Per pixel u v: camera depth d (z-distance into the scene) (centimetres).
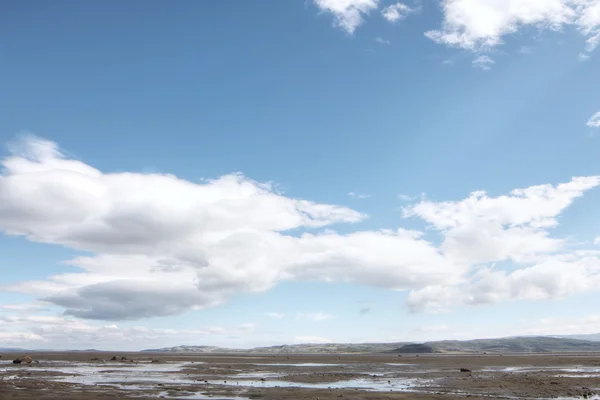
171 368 9744
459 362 12050
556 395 4775
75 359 14288
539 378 6341
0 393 4609
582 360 12038
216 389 5366
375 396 4712
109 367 10056
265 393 4975
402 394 4881
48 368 9431
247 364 11731
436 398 4534
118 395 4669
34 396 4441
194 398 4544
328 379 6925
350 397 4641
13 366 9869
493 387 5509
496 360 12875
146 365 11125
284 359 15525
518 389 5278
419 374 7838
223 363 12288
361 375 7675
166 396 4666
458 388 5459
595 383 5738
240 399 4488
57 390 4994
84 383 5978
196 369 9375
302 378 7094
